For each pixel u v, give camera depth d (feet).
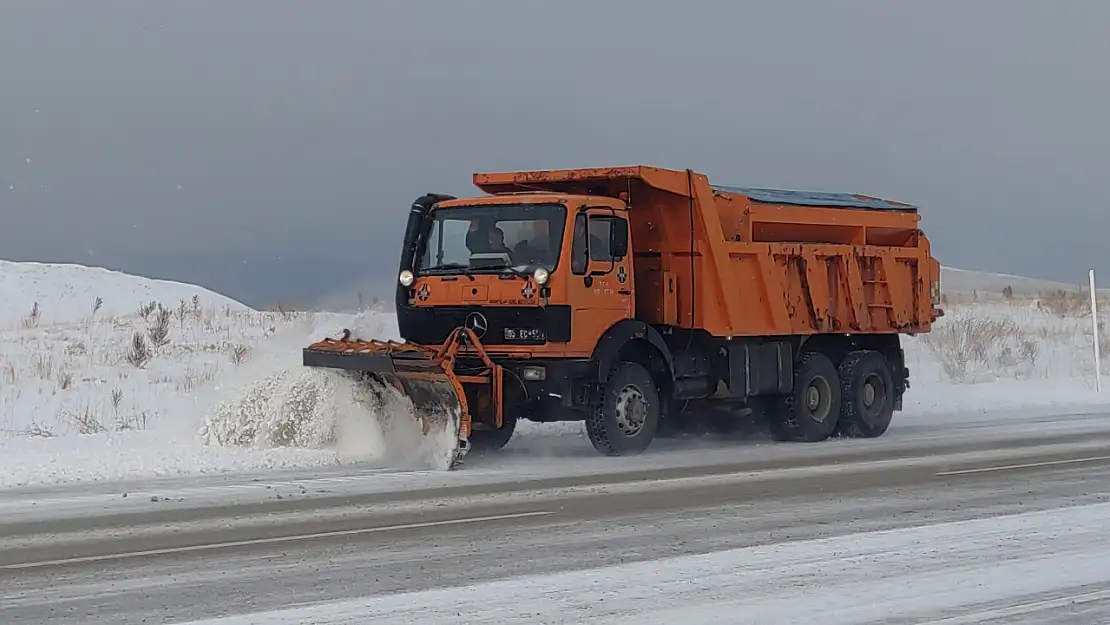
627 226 49.83
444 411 46.37
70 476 42.27
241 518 34.73
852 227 61.26
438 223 49.57
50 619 23.99
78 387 71.00
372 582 26.99
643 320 53.93
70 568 28.32
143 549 30.42
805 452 52.21
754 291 55.57
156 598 25.57
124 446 49.14
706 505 37.47
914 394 78.13
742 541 31.73
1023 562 29.32
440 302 48.70
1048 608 25.23
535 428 60.95
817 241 59.82
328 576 27.55
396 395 48.19
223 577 27.45
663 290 53.72
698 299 53.52
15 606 24.99
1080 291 190.90
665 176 52.13
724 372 54.70
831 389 58.29
